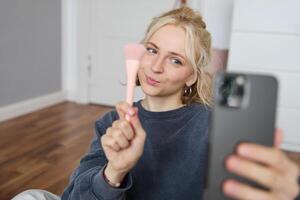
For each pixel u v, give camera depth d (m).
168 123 0.72
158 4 2.99
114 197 0.55
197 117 0.72
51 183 1.86
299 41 2.25
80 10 3.24
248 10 2.32
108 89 3.34
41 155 2.19
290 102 2.36
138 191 0.70
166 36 0.68
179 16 0.69
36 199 0.83
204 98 0.75
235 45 2.39
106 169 0.56
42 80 3.17
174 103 0.74
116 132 0.50
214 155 0.40
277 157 0.36
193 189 0.69
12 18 2.72
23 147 2.30
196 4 2.77
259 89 0.40
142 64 0.68
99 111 3.19
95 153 0.70
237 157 0.37
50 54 3.22
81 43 3.30
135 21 3.10
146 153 0.71
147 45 0.69
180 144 0.71
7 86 2.79
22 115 2.95
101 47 3.28
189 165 0.70
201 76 0.73
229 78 0.40
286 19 2.25
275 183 0.36
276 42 2.30
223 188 0.37
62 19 3.29
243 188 0.36
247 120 0.40
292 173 0.37
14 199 0.83
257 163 0.37
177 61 0.68
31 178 1.90
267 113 0.40
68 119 2.92
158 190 0.70
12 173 1.95
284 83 2.34
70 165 2.07
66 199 0.67
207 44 0.72
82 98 3.40
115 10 3.15
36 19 2.98
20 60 2.88
